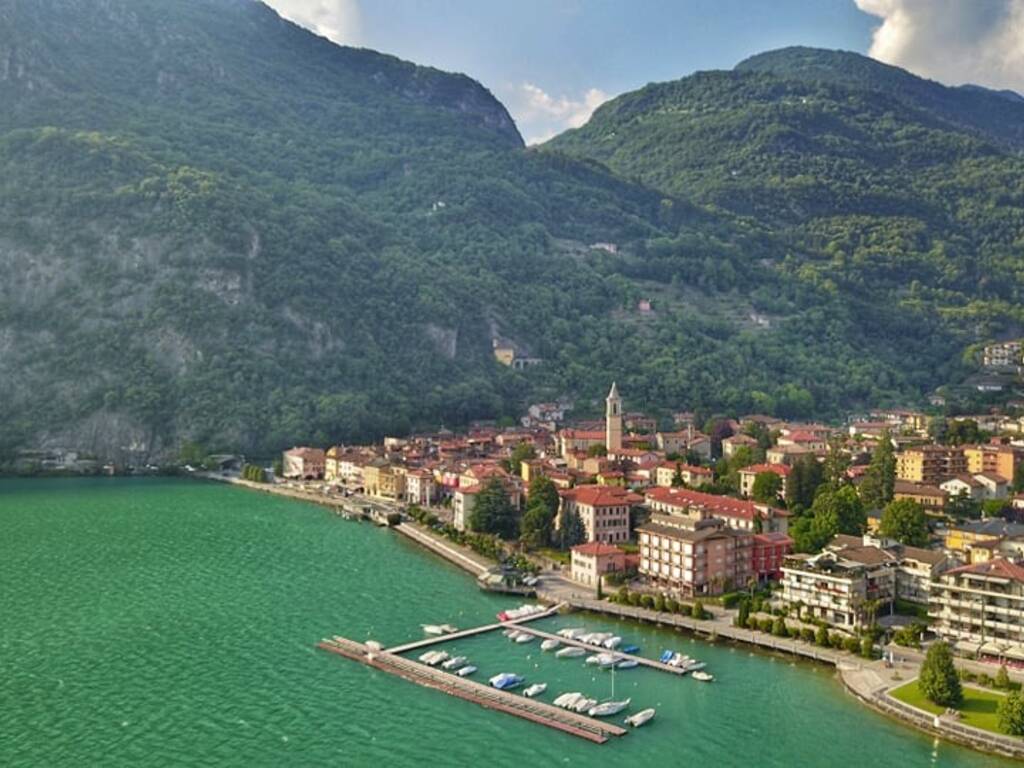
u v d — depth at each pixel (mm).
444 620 188000
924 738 133500
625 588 199000
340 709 144125
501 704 145250
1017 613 158375
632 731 136500
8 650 167125
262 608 193875
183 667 160625
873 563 183875
